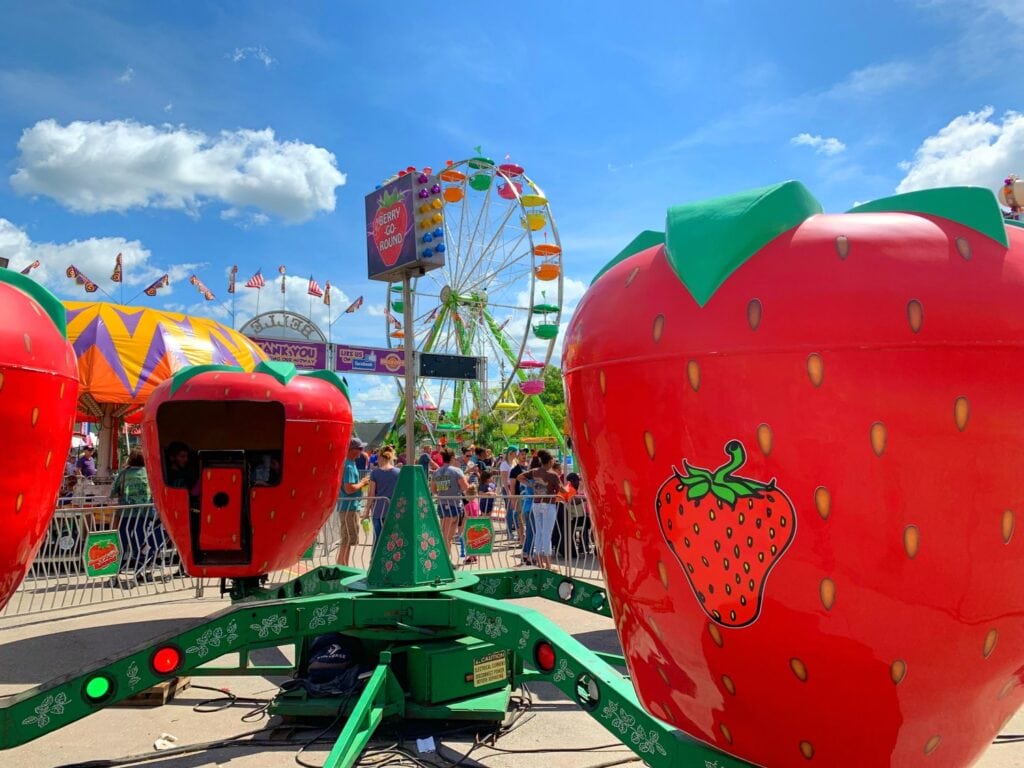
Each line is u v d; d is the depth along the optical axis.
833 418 1.53
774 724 1.76
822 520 1.55
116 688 3.12
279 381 4.71
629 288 1.88
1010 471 1.51
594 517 2.05
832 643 1.60
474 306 31.52
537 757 3.53
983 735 1.74
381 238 4.51
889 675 1.60
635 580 1.92
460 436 39.12
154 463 4.79
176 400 4.66
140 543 8.23
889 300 1.52
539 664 3.11
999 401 1.51
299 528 4.85
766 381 1.59
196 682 4.81
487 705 3.81
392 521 4.09
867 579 1.54
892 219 1.64
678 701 1.96
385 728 3.84
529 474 10.20
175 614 6.81
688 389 1.69
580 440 2.02
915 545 1.52
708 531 1.70
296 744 3.72
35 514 2.05
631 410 1.80
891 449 1.50
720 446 1.65
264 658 5.28
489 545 8.98
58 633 6.12
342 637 4.20
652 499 1.80
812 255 1.61
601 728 3.91
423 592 3.82
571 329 2.08
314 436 4.70
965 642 1.58
